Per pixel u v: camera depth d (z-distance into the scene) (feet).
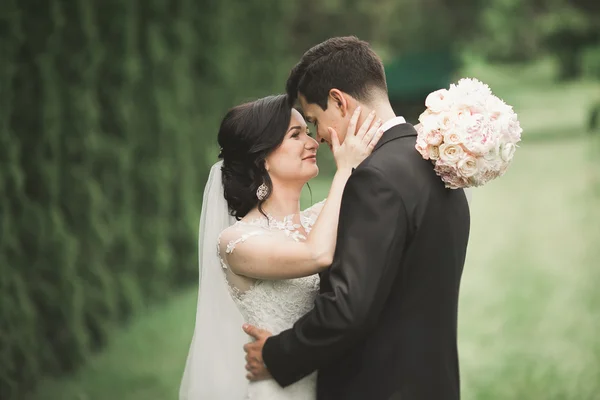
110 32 25.59
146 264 27.71
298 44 88.63
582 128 80.07
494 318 25.88
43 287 21.31
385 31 115.85
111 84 25.82
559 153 66.18
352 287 9.42
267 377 10.68
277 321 11.05
